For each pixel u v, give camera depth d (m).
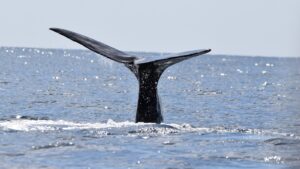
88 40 67.56
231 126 82.50
